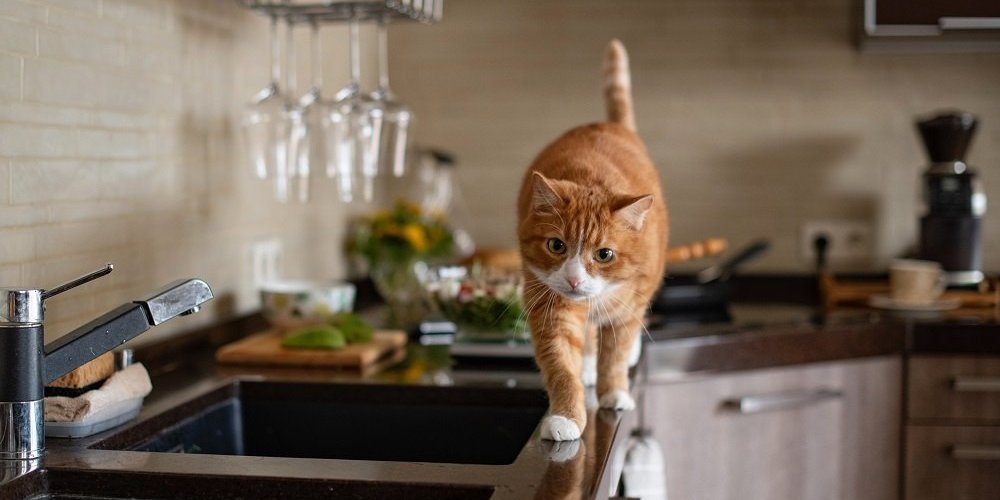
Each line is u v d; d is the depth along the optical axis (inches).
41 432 47.9
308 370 70.8
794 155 118.3
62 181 61.0
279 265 92.7
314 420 66.6
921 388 96.5
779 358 90.8
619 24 119.3
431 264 104.4
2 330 46.7
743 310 103.3
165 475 44.5
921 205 116.8
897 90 117.0
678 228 120.0
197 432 61.5
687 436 87.0
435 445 65.4
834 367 93.9
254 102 76.2
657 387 84.9
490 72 121.3
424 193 122.0
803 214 118.6
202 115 78.2
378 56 120.6
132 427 53.9
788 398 90.7
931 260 107.7
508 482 43.0
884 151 117.6
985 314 99.7
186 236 76.2
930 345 96.2
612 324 60.3
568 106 120.3
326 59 102.5
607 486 47.7
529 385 65.4
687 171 119.6
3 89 55.6
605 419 55.9
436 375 69.3
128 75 67.7
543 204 57.7
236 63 83.7
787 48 117.8
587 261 56.4
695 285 103.3
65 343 48.1
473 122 121.9
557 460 46.8
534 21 120.3
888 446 96.7
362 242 101.9
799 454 93.0
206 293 50.0
